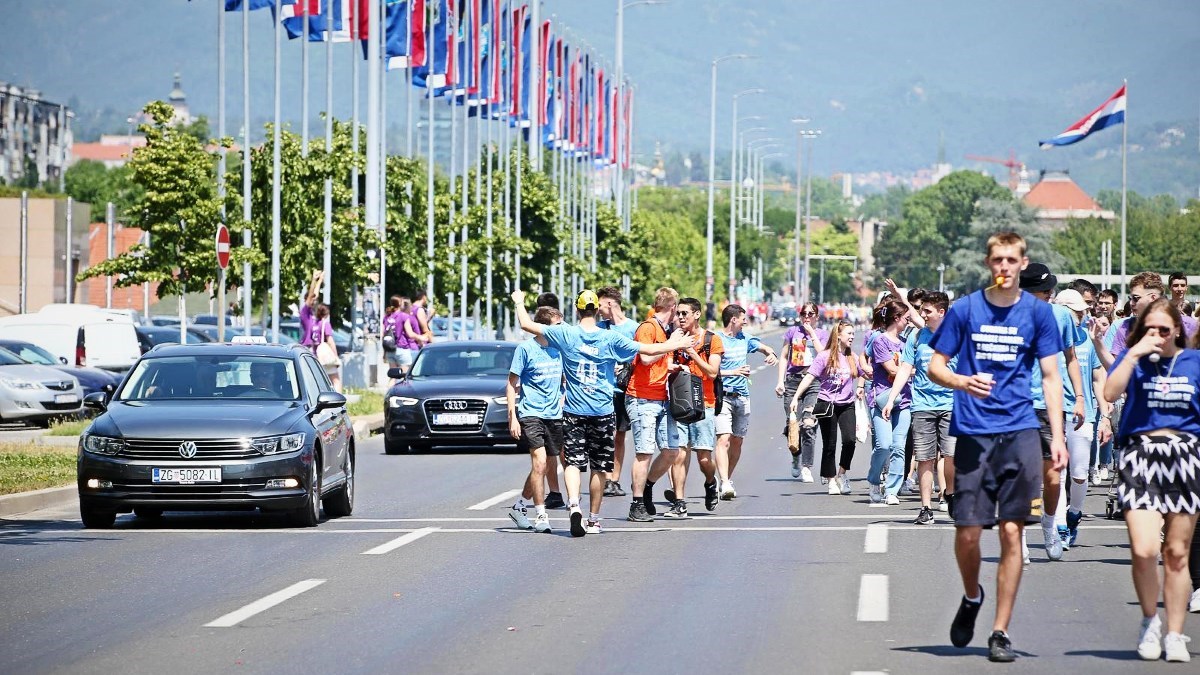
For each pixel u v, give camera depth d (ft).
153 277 295.28
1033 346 80.33
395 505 157.99
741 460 211.20
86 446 136.46
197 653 81.76
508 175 476.95
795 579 106.22
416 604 96.78
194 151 300.81
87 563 116.26
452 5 401.49
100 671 77.61
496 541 127.85
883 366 153.38
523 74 503.20
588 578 107.24
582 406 130.31
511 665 78.38
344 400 144.77
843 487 166.20
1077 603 96.27
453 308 465.47
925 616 91.86
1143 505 80.33
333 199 344.69
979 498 79.46
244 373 146.41
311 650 82.38
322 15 351.67
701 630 87.66
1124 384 80.74
